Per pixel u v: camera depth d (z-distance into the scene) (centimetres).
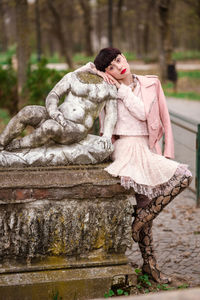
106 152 340
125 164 336
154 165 337
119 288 338
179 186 341
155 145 364
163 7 2139
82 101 340
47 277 326
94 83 343
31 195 323
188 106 1494
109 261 340
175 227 523
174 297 142
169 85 2184
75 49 5928
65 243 333
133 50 6119
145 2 3647
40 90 1058
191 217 557
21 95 1113
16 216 325
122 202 341
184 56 4928
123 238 344
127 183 328
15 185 316
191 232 505
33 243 327
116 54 350
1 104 1305
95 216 336
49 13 3303
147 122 349
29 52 1300
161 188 345
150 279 375
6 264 329
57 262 334
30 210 325
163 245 466
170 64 2008
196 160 599
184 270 400
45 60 1105
